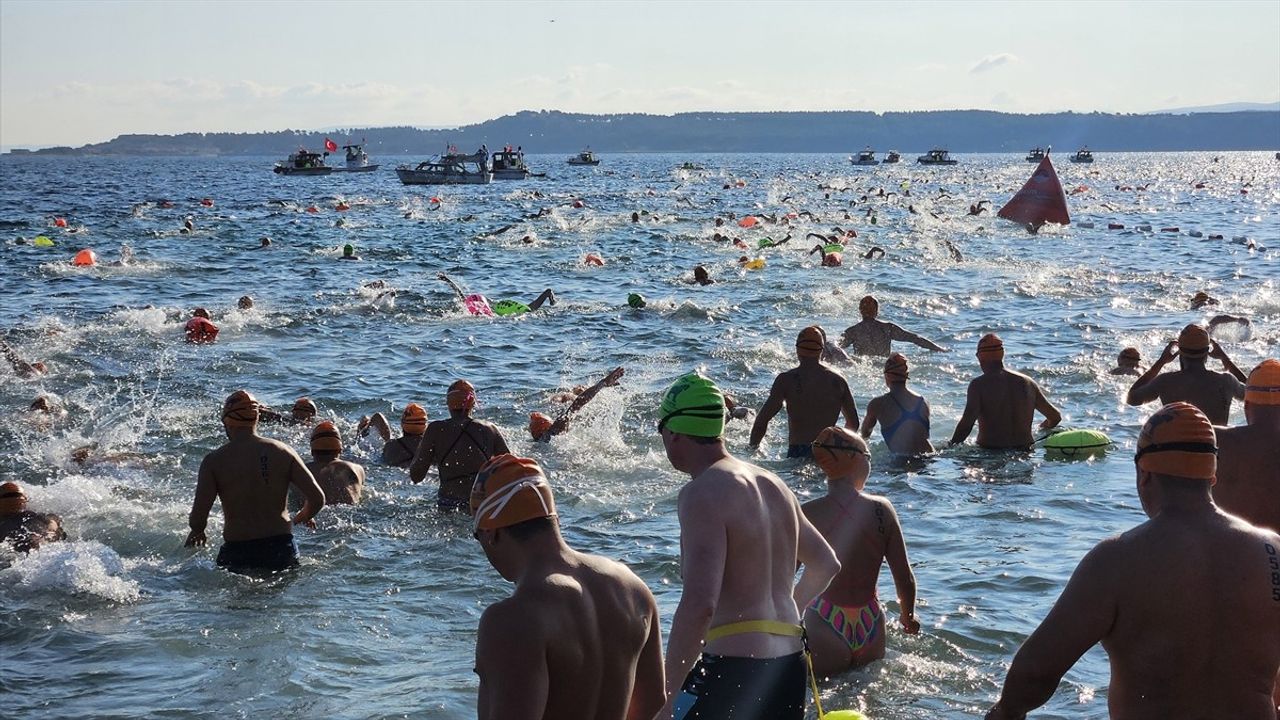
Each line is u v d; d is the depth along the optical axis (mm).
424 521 9656
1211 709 3504
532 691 3469
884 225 45094
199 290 25406
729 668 4141
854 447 6438
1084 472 10742
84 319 20906
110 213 55906
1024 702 3736
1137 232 41062
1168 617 3494
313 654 6926
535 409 13922
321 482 10062
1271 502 5082
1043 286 25266
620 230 43250
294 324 20297
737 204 65125
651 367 16344
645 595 3895
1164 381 9289
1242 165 189750
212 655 6930
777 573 4266
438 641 7152
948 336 18797
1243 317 18453
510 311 21641
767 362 16672
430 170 104000
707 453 4348
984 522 9289
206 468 8516
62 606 7734
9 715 6105
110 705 6230
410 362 17016
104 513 9852
